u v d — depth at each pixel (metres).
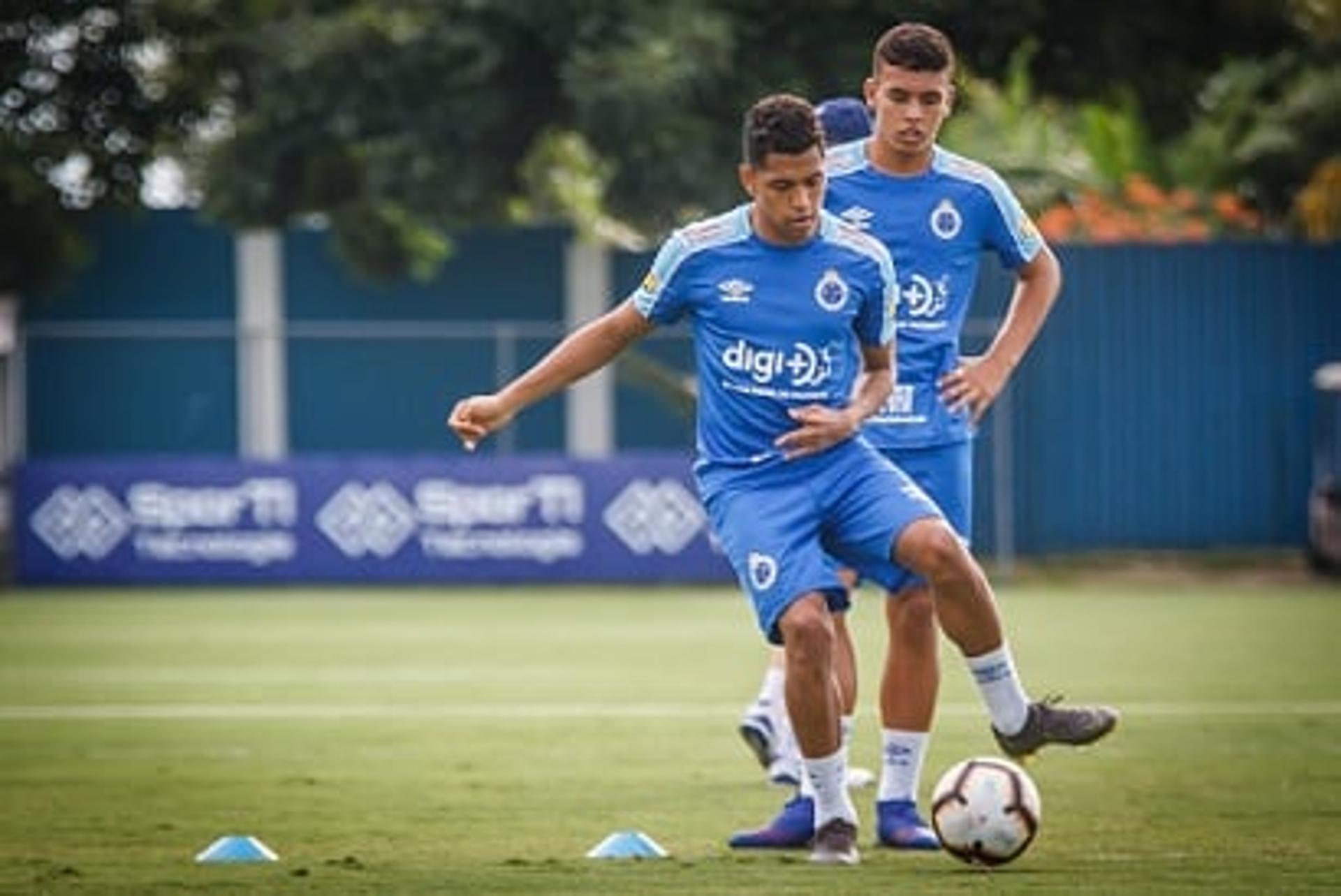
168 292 107.75
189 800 40.88
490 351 105.31
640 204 98.69
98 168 104.38
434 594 91.19
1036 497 100.44
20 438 100.56
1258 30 98.75
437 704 56.38
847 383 32.75
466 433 32.78
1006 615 81.81
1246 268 100.50
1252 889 29.91
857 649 69.38
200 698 58.09
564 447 105.00
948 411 35.00
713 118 96.56
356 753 47.44
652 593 91.38
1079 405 100.44
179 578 95.12
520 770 44.66
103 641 73.44
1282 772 43.34
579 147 112.12
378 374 104.94
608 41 96.88
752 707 41.91
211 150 106.00
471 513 94.75
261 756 47.06
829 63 94.69
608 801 40.44
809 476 32.41
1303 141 118.19
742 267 32.34
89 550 95.19
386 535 94.75
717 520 32.72
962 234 35.06
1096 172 117.75
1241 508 100.94
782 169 31.61
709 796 41.00
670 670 64.19
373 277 105.12
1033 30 92.62
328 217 104.38
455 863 33.22
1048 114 114.44
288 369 104.88
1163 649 69.62
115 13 103.00
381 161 100.75
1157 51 98.50
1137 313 100.38
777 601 32.06
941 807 31.72
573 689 59.50
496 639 73.44
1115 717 33.09
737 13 95.12
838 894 29.61
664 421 104.81
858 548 32.59
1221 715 53.03
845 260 32.34
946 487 35.25
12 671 64.75
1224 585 95.38
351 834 36.84
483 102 100.12
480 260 106.94
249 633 76.00
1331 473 97.75
